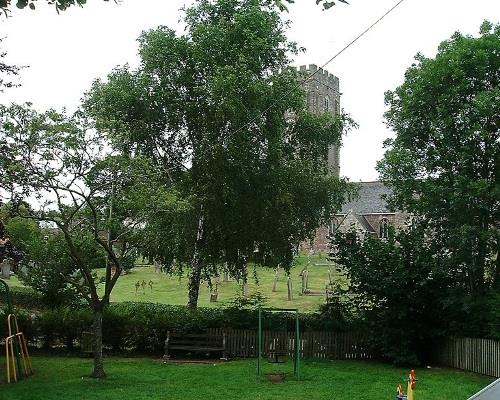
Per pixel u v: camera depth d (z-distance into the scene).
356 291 21.03
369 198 79.25
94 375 16.44
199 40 24.23
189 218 22.22
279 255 25.59
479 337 18.86
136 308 22.03
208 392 14.92
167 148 24.97
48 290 22.27
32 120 14.79
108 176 15.78
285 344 21.00
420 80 21.39
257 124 23.30
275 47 25.16
